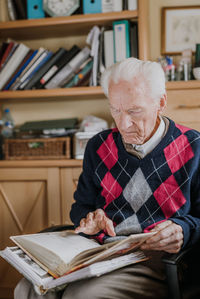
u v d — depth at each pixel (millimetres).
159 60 2033
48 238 1097
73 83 2041
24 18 2053
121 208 1239
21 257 1027
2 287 2018
